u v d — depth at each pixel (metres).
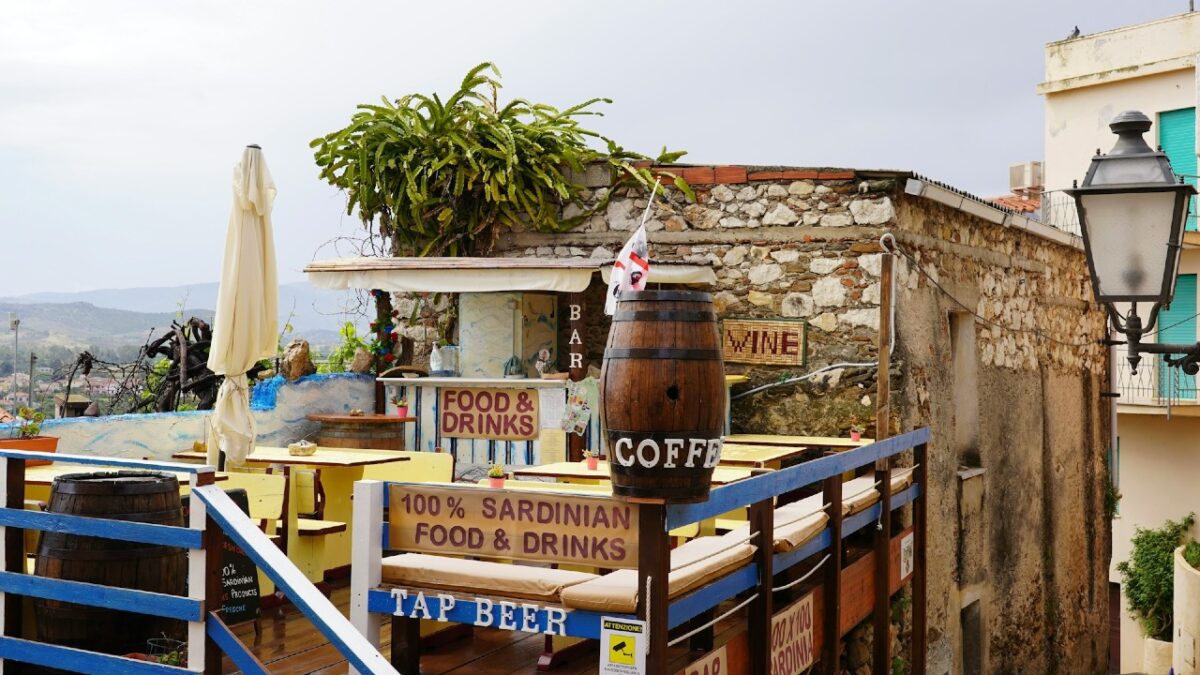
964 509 11.08
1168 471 21.92
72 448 7.79
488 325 10.22
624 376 4.36
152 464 4.54
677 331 4.35
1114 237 6.07
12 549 4.98
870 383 9.75
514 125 11.22
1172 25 21.14
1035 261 13.64
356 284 9.70
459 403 9.65
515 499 4.75
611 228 10.90
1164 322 21.66
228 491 6.02
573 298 10.39
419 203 10.97
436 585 4.90
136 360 11.48
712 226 10.38
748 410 10.17
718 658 5.36
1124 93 21.94
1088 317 16.02
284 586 4.09
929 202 10.50
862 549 8.26
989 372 11.96
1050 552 13.88
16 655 4.84
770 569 5.67
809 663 6.53
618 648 4.48
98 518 4.79
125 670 4.61
